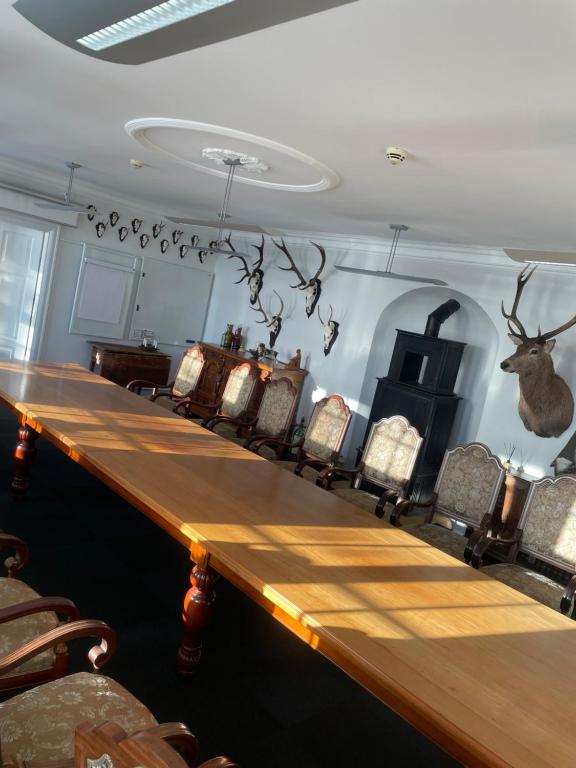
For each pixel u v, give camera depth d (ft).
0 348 22.88
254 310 25.44
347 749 7.59
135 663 8.42
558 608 10.18
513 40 5.34
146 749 2.99
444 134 8.20
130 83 8.84
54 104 10.93
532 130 7.43
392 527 9.58
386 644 6.03
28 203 20.84
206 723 7.56
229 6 4.12
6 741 4.89
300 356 23.06
